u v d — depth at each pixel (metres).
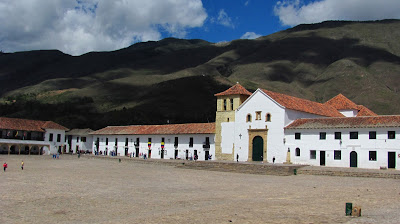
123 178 39.91
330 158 52.69
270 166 49.06
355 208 19.52
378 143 48.75
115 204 23.72
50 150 95.38
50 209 21.89
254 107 62.47
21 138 91.50
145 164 63.09
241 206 22.77
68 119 141.12
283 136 58.06
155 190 30.77
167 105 148.00
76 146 109.94
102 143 96.31
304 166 50.38
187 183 36.12
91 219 19.14
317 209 21.59
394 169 46.75
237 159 58.62
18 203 23.62
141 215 20.09
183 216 19.61
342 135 52.00
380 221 17.97
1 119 89.56
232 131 65.69
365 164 49.53
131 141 87.38
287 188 32.16
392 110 173.25
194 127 75.44
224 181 38.09
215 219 18.78
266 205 23.12
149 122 128.00
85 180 37.03
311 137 54.97
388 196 27.00
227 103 67.62
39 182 34.41
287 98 63.81
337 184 34.97
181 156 75.25
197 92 164.12
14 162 61.31
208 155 70.00
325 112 67.56
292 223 17.69
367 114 70.12
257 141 61.75
